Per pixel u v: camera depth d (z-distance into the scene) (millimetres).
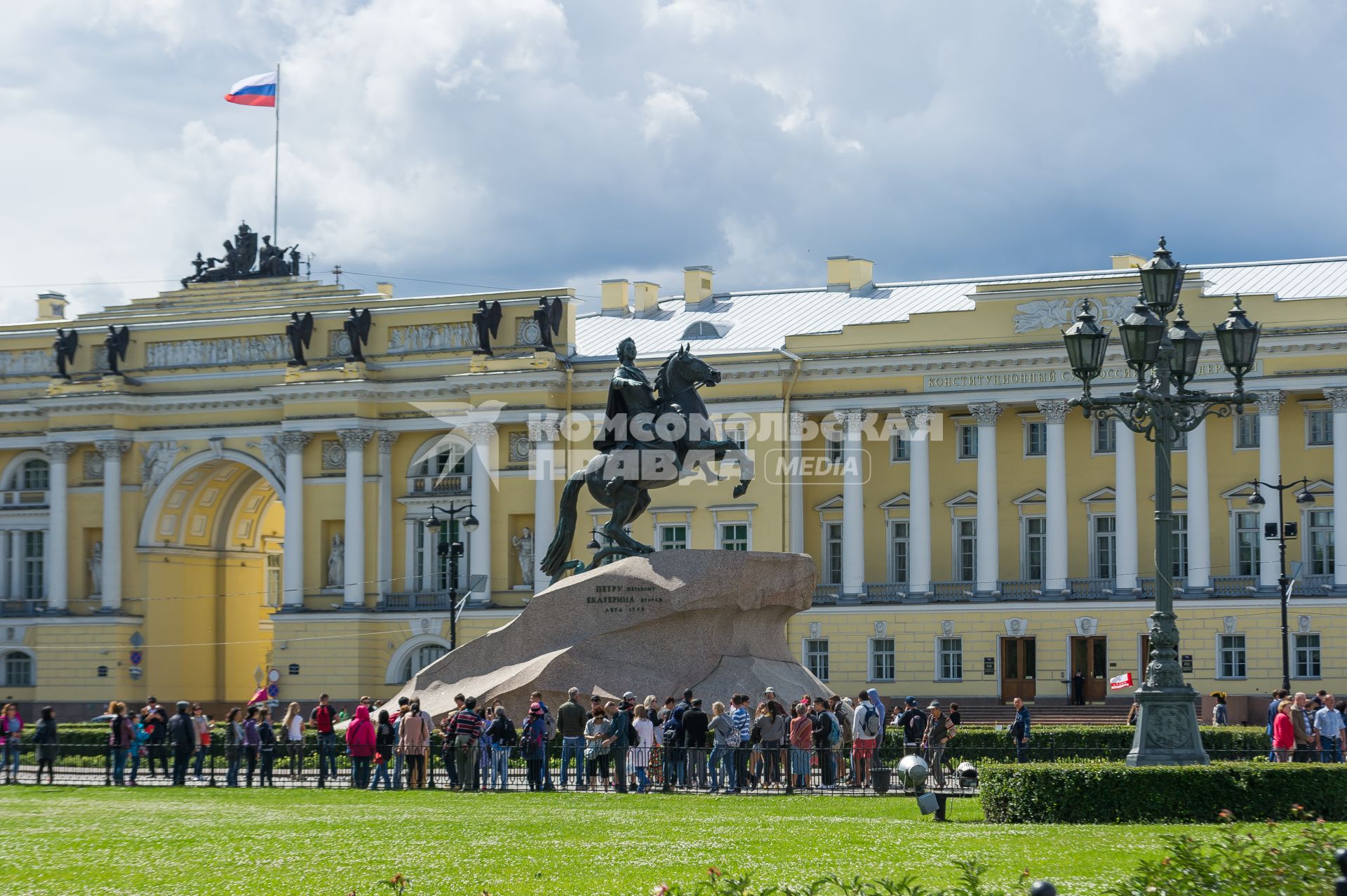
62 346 108250
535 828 31406
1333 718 47656
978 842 27688
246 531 114625
